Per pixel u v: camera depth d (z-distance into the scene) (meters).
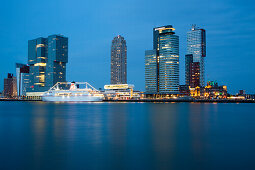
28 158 30.41
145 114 107.19
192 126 62.91
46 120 79.75
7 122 73.56
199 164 28.09
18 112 125.50
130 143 39.62
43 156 31.42
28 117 92.00
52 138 44.16
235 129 57.09
